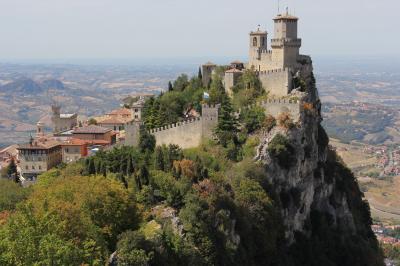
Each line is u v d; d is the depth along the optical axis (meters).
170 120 177.88
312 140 167.25
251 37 189.88
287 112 160.12
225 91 183.00
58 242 84.19
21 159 187.12
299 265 152.00
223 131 158.75
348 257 169.75
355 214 199.50
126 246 96.88
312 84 186.88
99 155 155.50
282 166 153.00
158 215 118.19
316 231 168.50
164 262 99.50
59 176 154.50
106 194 109.94
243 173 143.75
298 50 184.50
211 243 113.31
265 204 139.25
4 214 118.88
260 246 134.25
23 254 83.06
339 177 194.62
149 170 139.62
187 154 154.62
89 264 88.31
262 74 175.50
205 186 128.62
